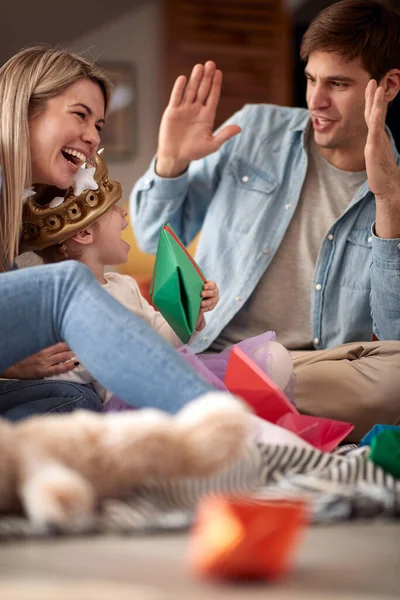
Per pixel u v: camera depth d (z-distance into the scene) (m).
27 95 1.84
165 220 2.50
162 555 0.83
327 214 2.40
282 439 1.32
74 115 1.89
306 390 2.09
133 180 6.68
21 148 1.82
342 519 0.99
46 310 1.27
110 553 0.84
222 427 1.02
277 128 2.54
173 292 1.88
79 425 1.01
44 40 6.61
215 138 2.40
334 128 2.34
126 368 1.22
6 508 0.98
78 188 1.96
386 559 0.83
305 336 2.36
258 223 2.41
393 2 2.44
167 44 6.58
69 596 0.70
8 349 1.28
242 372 1.57
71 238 2.03
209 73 2.40
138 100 6.66
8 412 1.68
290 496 1.03
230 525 0.75
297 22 6.72
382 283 2.17
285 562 0.76
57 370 1.77
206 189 2.55
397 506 1.00
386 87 2.40
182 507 1.02
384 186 2.12
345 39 2.30
